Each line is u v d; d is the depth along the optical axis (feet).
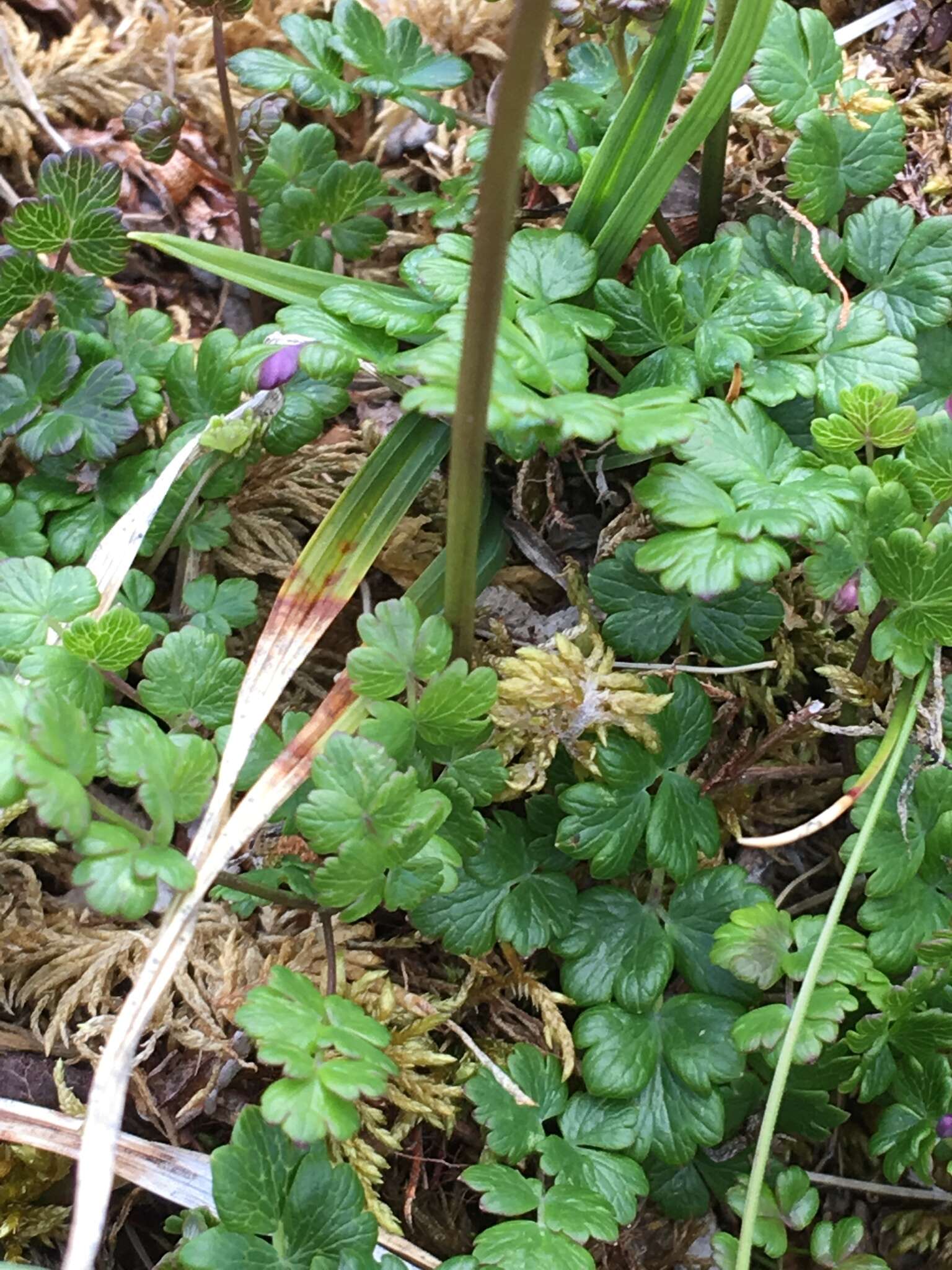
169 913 0.30
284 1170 0.31
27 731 0.26
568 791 0.35
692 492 0.34
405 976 0.38
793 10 0.40
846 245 0.40
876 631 0.35
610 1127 0.35
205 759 0.29
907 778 0.36
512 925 0.36
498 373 0.31
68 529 0.38
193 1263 0.30
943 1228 0.39
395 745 0.33
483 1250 0.31
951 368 0.40
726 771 0.39
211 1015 0.37
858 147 0.40
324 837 0.30
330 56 0.40
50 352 0.38
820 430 0.35
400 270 0.37
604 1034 0.35
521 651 0.36
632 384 0.37
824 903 0.40
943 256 0.40
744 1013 0.35
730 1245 0.34
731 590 0.36
